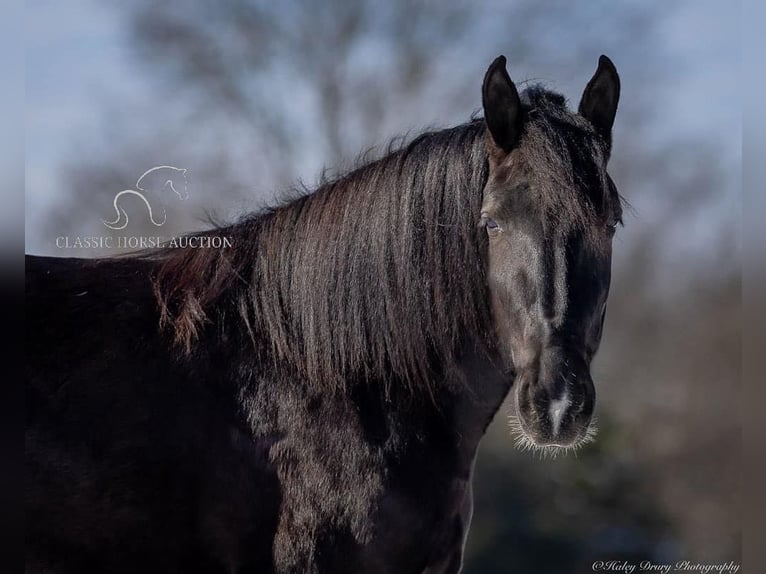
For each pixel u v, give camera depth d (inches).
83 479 219.1
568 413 208.7
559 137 222.2
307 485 223.8
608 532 888.3
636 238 1138.7
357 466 224.5
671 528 887.1
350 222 241.8
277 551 222.7
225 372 231.8
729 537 872.9
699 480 906.7
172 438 223.6
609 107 238.7
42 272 240.1
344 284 238.1
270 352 234.8
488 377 242.8
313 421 227.9
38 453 219.1
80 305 233.5
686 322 1040.8
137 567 223.8
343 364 233.3
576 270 215.2
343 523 221.5
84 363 225.9
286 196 264.4
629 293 1103.0
